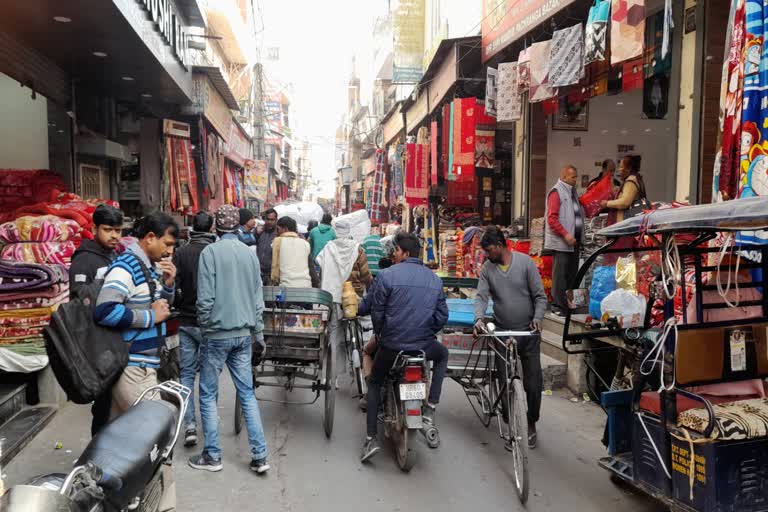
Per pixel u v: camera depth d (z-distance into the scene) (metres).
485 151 10.30
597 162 10.58
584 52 6.00
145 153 11.09
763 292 3.59
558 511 3.62
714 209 2.73
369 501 3.73
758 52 4.13
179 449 4.54
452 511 3.61
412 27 14.84
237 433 4.89
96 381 2.95
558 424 5.20
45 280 4.99
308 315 4.66
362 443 4.75
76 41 7.20
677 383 3.14
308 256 5.84
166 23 8.49
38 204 6.20
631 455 3.66
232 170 20.34
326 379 4.82
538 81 6.77
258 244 9.17
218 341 4.09
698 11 6.02
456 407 5.80
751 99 4.16
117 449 2.26
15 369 4.93
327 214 8.80
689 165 6.21
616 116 10.58
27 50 7.34
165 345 3.45
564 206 7.07
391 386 4.45
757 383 3.39
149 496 2.62
